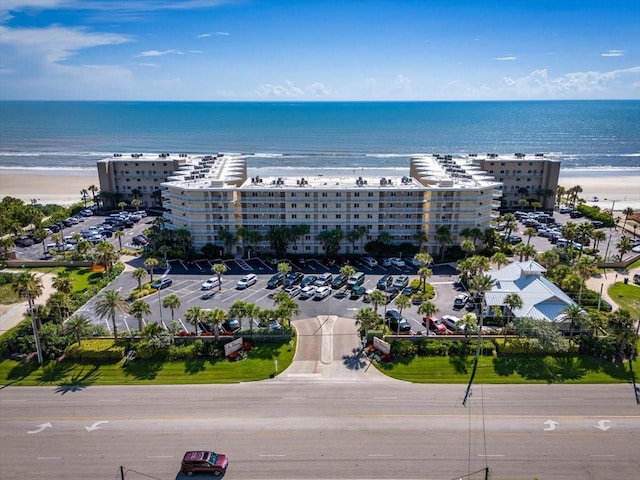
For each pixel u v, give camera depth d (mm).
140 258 123438
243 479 52750
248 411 64250
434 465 54938
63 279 89688
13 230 140000
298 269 115812
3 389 69250
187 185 124688
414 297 98188
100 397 67500
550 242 139250
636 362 75250
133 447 57844
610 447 57844
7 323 88938
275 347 79062
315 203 122062
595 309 92000
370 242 122500
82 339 79625
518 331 78875
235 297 99250
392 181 131500
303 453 56625
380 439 58969
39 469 54500
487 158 178875
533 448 57594
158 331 76938
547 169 174500
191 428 61000
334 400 66500
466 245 112750
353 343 80875
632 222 161375
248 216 123812
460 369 73562
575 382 70688
